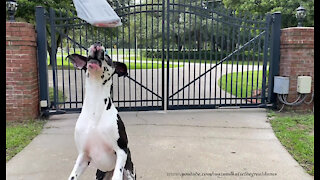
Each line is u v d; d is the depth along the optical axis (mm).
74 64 2445
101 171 2594
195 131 5324
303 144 4523
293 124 5613
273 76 6781
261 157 4180
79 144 2295
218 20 6633
